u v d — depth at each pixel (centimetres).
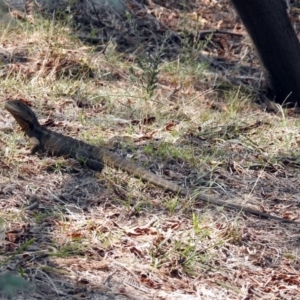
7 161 1053
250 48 1794
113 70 1521
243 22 1548
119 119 1284
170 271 839
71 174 1049
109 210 962
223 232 936
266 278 866
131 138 1212
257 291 834
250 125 1363
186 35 1767
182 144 1229
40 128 1102
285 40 1536
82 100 1349
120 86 1466
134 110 1336
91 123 1255
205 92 1516
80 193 998
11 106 1088
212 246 902
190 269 851
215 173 1141
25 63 1464
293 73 1557
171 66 1584
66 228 895
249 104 1523
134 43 1695
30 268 795
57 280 785
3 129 1165
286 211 1049
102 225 912
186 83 1546
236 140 1275
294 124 1402
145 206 984
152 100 1396
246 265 888
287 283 861
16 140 1125
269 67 1562
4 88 1332
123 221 941
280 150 1275
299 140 1324
